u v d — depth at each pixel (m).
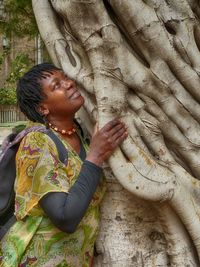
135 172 2.29
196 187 2.42
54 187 2.15
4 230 2.34
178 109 2.44
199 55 2.48
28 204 2.20
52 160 2.18
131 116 2.40
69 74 2.48
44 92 2.29
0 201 2.38
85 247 2.36
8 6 8.74
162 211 2.40
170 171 2.38
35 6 2.61
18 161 2.26
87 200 2.16
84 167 2.21
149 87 2.41
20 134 2.33
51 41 2.56
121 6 2.34
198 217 2.39
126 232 2.48
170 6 2.46
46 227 2.24
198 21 2.54
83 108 2.54
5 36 9.91
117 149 2.28
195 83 2.44
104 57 2.36
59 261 2.26
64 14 2.43
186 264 2.43
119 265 2.47
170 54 2.40
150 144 2.43
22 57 10.00
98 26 2.35
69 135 2.34
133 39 2.41
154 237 2.49
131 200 2.46
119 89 2.37
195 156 2.47
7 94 13.70
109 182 2.47
